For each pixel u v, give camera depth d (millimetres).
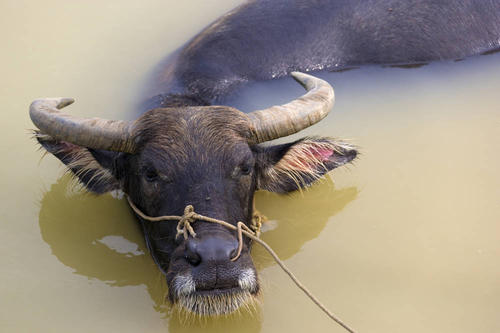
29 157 21344
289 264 17266
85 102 23422
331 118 22750
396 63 25828
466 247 17766
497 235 18141
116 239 18281
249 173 16406
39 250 17797
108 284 16766
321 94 18250
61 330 15320
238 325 15531
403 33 26266
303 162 19000
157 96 22219
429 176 20375
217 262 13938
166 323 15633
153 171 15898
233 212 15539
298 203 19562
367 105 23547
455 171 20594
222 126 16422
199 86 22438
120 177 18281
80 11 30375
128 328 15461
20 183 20266
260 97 22922
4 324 15414
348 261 17375
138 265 17391
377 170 20656
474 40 27141
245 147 16281
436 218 18797
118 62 26203
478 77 25547
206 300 14508
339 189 20062
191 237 14469
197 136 16062
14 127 22578
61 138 16875
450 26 26906
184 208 15227
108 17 29875
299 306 15961
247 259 14812
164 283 16781
